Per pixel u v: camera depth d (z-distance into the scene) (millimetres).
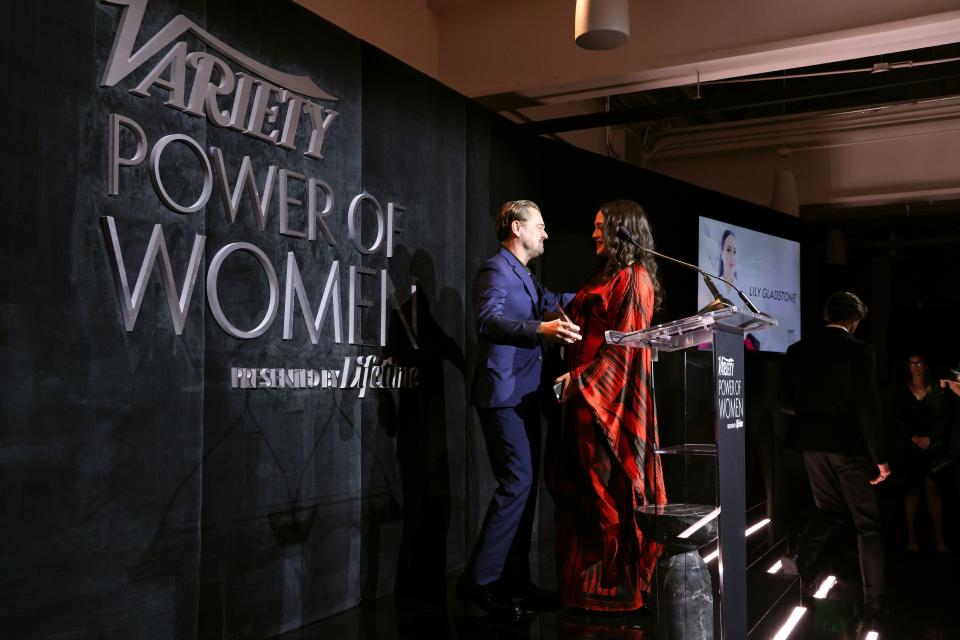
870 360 3811
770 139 7961
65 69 2092
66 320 2078
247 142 2691
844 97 7789
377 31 4820
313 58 2986
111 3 2207
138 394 2264
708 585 2264
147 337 2293
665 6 4766
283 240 2818
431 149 3674
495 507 2990
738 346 2283
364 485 3174
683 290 6027
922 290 10945
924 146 7449
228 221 2590
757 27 4527
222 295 2566
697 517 2195
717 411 2080
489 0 5238
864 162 7695
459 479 3779
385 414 3309
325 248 3012
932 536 5660
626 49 4848
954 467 4434
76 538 2092
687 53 4695
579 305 3119
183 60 2420
